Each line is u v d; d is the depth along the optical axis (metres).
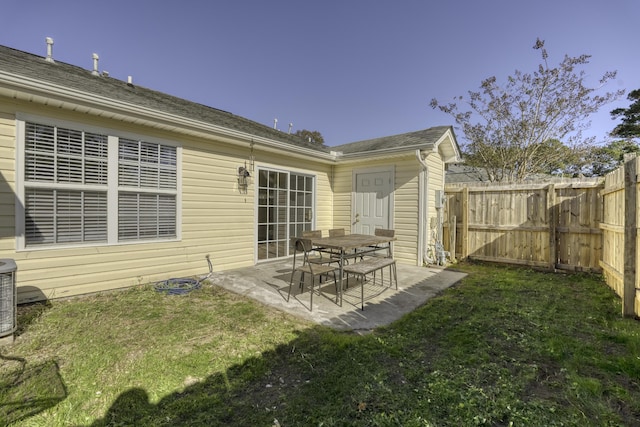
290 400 1.88
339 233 5.63
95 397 1.89
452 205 7.17
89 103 3.71
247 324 3.10
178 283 4.60
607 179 4.57
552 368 2.27
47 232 3.69
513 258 6.27
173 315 3.33
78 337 2.73
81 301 3.75
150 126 4.51
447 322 3.20
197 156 5.18
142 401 1.86
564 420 1.67
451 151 7.46
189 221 5.09
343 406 1.81
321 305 3.73
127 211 4.37
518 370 2.23
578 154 10.95
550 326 3.04
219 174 5.52
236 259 5.84
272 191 6.54
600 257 5.26
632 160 3.29
